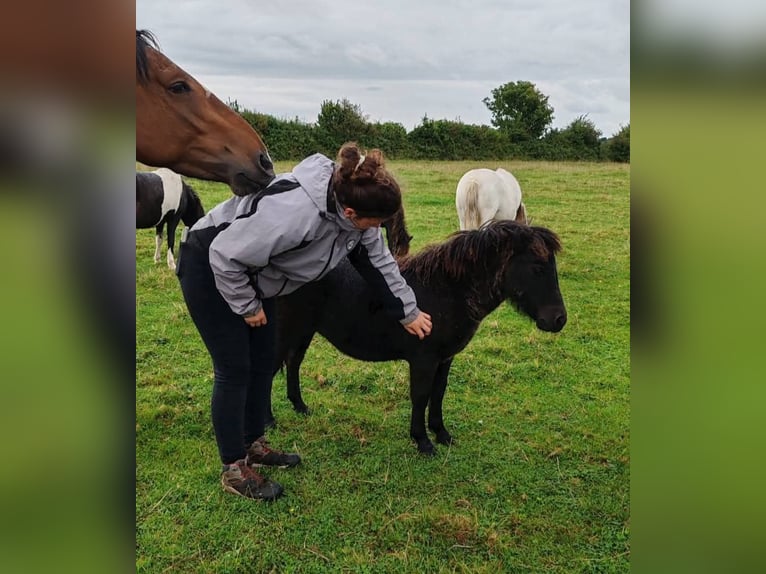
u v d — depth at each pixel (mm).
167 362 3684
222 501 2336
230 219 2049
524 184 11086
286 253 1993
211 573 1970
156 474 2512
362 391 3410
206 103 1981
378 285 2182
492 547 2109
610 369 3705
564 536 2172
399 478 2518
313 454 2703
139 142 1938
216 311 2080
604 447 2789
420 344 2531
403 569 2006
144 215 5223
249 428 2494
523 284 2441
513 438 2873
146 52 1918
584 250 6355
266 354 2371
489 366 3736
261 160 2051
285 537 2150
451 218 7730
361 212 1872
